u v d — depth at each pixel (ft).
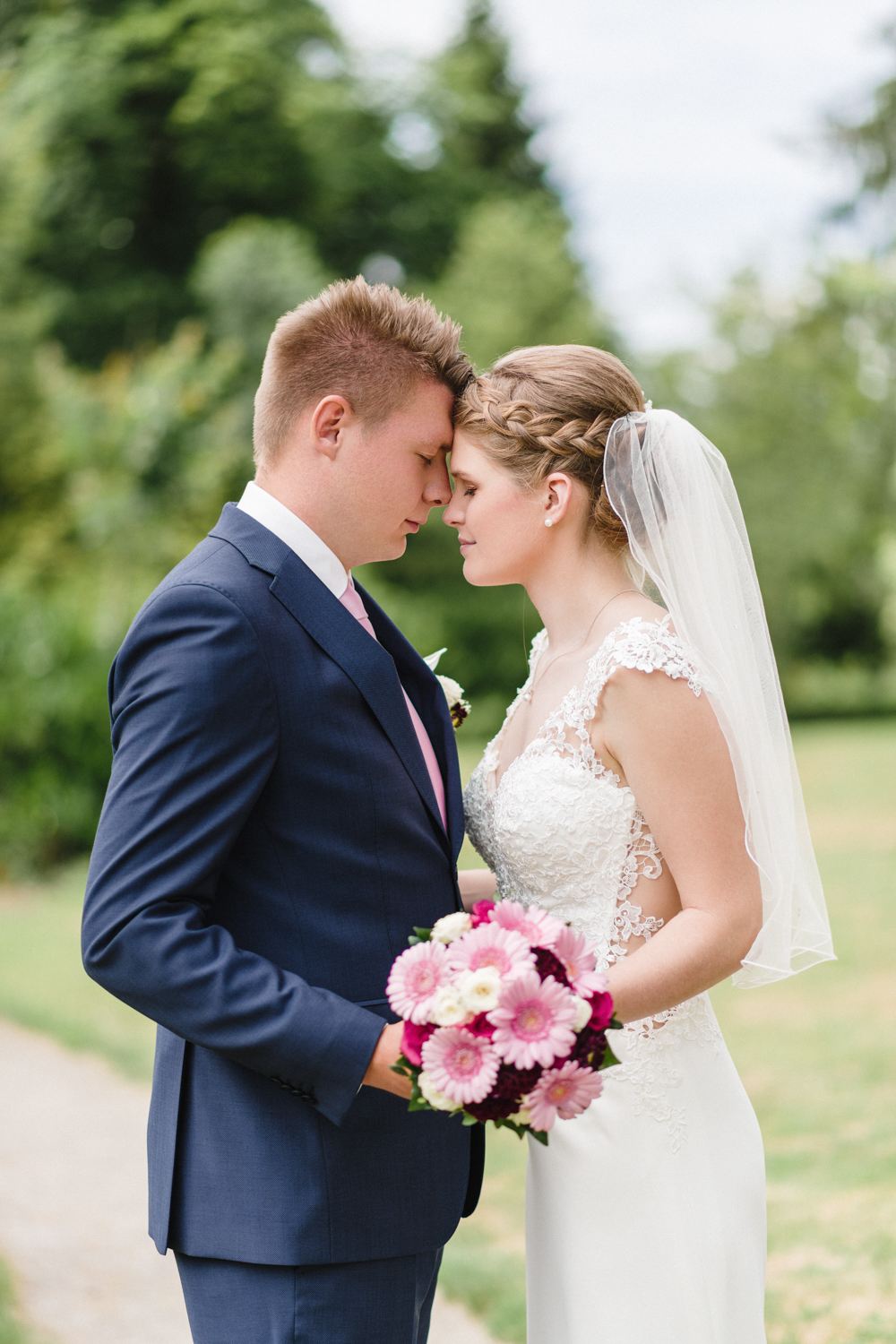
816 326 71.05
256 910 5.52
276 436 6.03
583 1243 6.18
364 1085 5.52
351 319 5.96
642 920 6.18
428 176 87.81
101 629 35.83
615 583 6.61
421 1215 5.73
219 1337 5.52
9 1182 13.96
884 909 25.70
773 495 71.56
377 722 5.80
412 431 6.11
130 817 5.19
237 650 5.33
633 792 6.08
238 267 62.44
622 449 6.35
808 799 43.11
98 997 21.77
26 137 57.11
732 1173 6.26
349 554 6.23
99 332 75.10
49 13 79.36
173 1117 5.72
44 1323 10.55
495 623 63.87
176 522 42.29
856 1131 13.94
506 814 6.42
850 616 92.07
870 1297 10.09
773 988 20.62
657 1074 6.17
